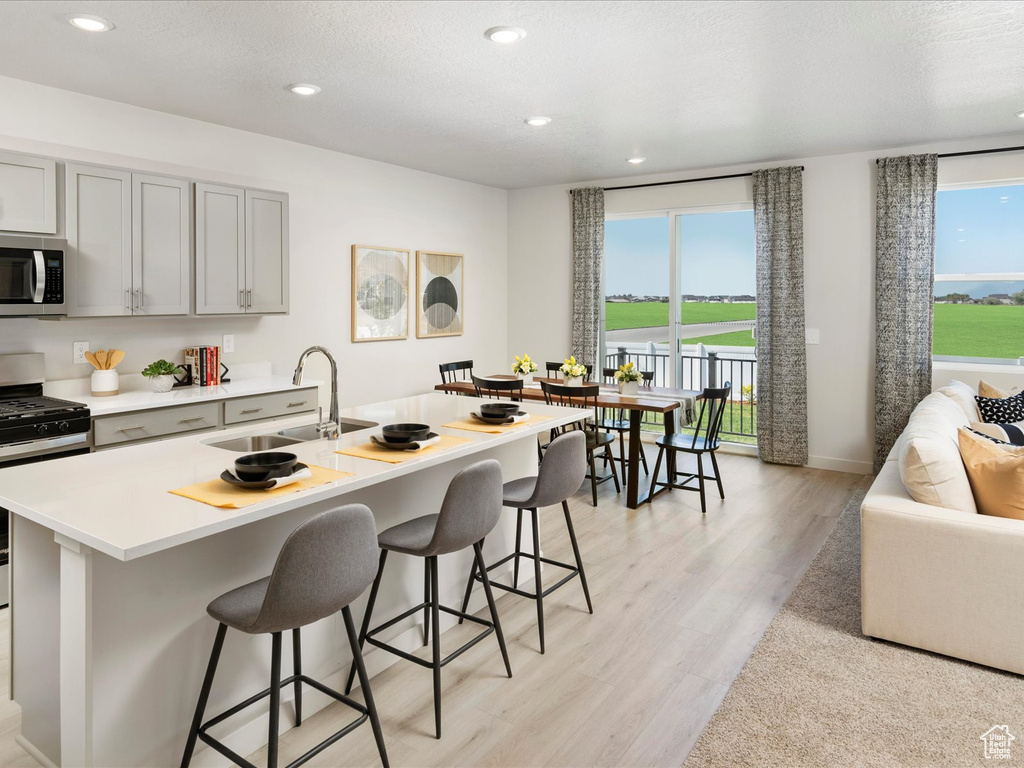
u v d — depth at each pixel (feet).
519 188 23.49
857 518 14.55
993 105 13.58
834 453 18.61
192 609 6.51
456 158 18.51
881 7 9.07
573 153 17.92
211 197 13.80
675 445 15.78
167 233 13.07
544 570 11.85
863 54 10.80
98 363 12.82
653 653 9.04
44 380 12.55
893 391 17.26
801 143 16.78
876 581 9.14
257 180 15.79
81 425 11.12
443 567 9.70
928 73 11.69
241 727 6.92
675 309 21.40
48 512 5.78
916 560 8.85
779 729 7.39
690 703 7.89
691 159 18.66
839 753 6.97
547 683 8.32
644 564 12.13
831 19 9.46
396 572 8.92
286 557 5.48
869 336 17.85
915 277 16.81
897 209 16.96
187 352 14.47
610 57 10.86
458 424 9.90
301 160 16.78
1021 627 8.25
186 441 8.80
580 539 13.42
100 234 12.07
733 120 14.66
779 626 9.76
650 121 14.74
